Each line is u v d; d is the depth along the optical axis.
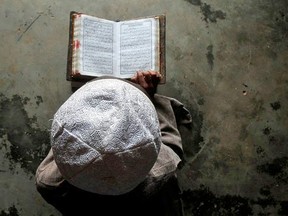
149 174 1.26
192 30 2.03
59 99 1.92
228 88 2.00
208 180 1.92
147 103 1.08
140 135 1.01
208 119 1.96
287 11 2.10
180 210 1.68
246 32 2.06
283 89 2.03
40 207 1.85
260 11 2.09
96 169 1.00
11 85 1.91
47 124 1.90
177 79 1.98
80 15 1.75
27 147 1.88
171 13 2.03
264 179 1.95
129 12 2.02
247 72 2.02
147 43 1.75
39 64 1.94
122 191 1.09
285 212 1.94
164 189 1.45
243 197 1.92
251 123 1.98
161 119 1.72
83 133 0.99
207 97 1.98
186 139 1.93
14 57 1.94
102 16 2.01
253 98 2.00
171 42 2.01
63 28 1.98
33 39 1.96
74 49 1.73
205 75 2.00
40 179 1.33
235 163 1.94
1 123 1.88
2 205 1.84
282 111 2.01
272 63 2.04
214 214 1.90
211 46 2.02
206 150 1.94
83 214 1.37
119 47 1.77
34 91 1.92
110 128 0.98
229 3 2.07
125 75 1.75
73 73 1.71
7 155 1.87
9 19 1.97
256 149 1.97
